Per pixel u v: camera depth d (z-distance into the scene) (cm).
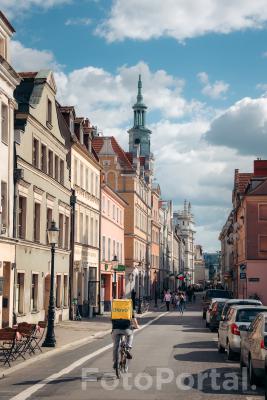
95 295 5012
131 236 7412
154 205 9681
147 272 8762
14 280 2870
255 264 6059
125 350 1592
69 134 4125
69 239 4094
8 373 1652
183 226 18400
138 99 11112
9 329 1800
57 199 3766
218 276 16388
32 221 3222
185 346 2436
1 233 2698
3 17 2664
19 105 3117
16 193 2919
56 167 3788
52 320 2370
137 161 7688
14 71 2734
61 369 1723
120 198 6206
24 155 3061
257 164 7206
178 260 14975
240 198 6531
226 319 2059
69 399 1232
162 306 7394
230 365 1798
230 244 8881
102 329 3375
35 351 2153
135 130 11062
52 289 2388
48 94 3522
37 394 1298
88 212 4747
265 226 6078
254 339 1445
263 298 6025
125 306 1560
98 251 5138
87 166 4706
